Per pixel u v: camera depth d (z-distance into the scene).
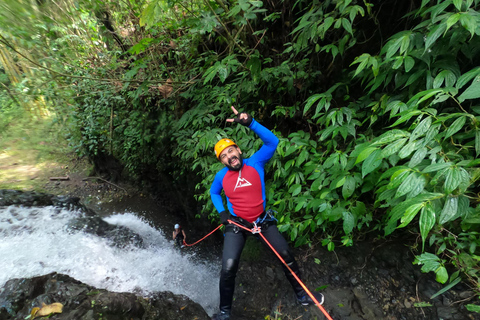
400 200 1.62
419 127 1.30
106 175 7.54
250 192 2.22
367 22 2.44
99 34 4.08
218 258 4.16
